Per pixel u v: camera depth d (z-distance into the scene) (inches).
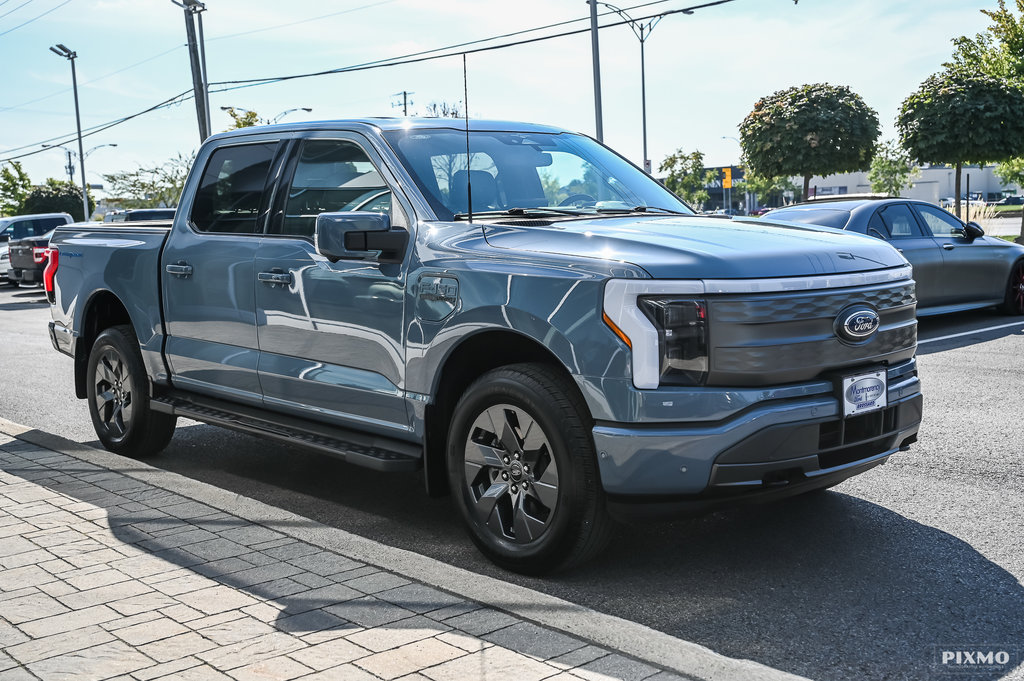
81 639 135.3
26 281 998.4
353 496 223.1
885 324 168.6
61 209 2714.1
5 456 245.9
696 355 150.9
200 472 246.5
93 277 261.4
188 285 231.3
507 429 167.0
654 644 130.7
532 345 169.2
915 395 174.2
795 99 998.4
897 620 147.6
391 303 184.1
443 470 184.1
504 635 134.8
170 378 243.1
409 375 181.9
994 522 191.2
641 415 150.5
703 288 150.9
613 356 151.9
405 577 157.8
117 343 253.9
